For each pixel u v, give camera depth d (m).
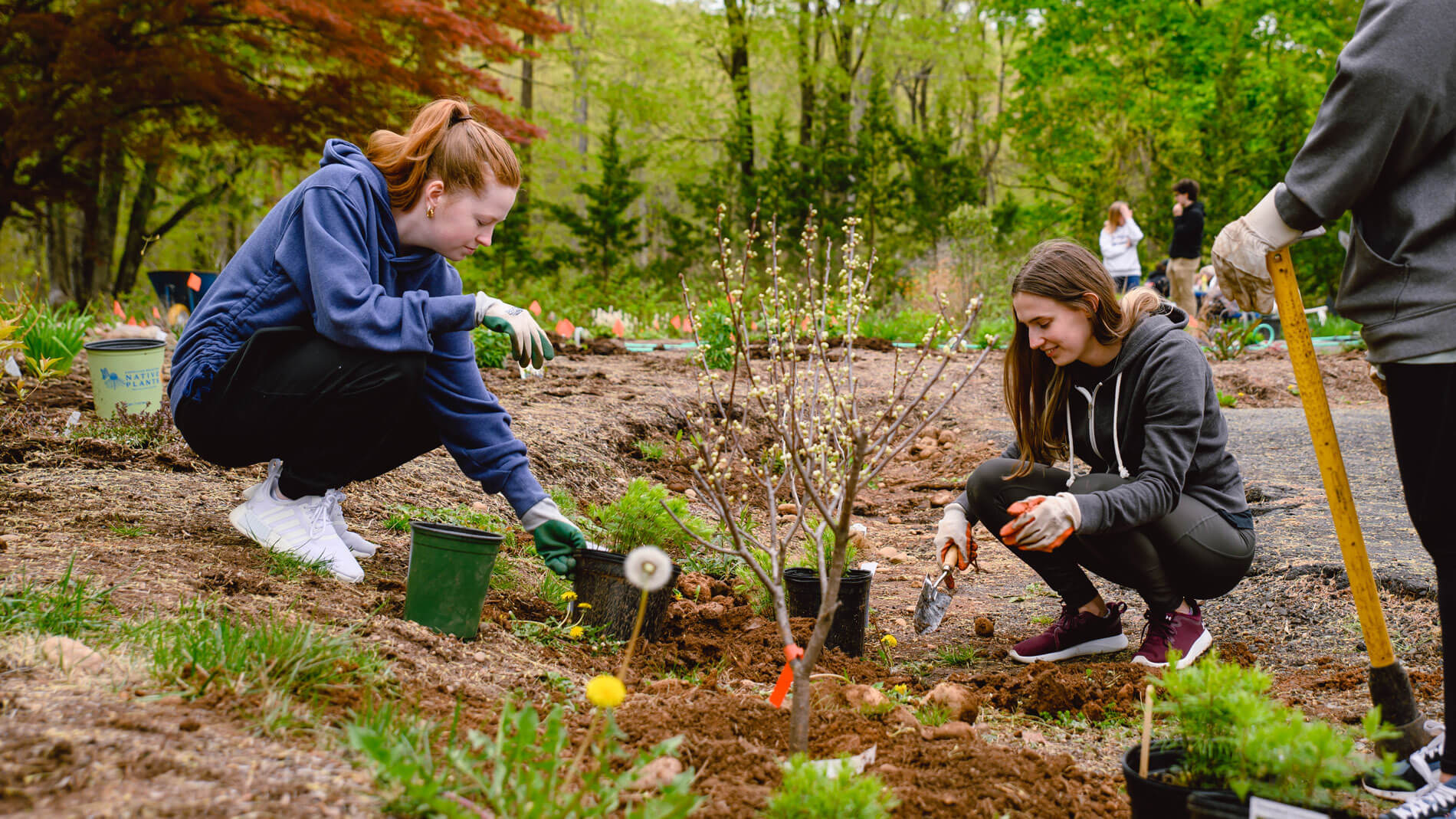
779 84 31.69
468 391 3.07
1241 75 22.03
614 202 21.27
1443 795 1.93
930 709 2.59
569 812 1.61
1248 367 10.56
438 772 1.77
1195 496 3.14
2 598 2.27
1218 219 19.45
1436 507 2.04
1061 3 25.16
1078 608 3.36
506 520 4.28
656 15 28.81
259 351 2.81
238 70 13.83
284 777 1.67
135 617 2.32
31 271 21.77
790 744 2.07
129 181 19.25
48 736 1.68
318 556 3.01
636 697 2.43
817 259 19.97
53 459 3.88
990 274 17.78
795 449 2.31
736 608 3.48
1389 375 2.12
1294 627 3.54
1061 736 2.62
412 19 13.34
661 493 3.77
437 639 2.57
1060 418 3.24
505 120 14.41
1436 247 2.01
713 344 8.77
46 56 13.12
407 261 3.00
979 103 34.66
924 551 5.04
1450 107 1.97
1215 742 1.81
